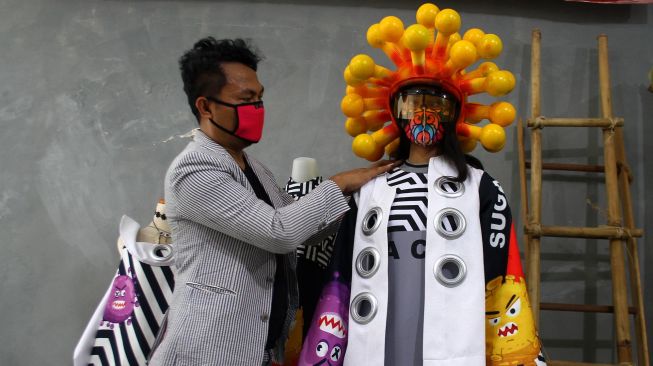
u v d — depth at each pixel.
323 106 2.46
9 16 2.58
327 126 2.45
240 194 1.38
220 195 1.37
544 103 2.39
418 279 1.45
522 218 2.33
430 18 1.57
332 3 2.51
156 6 2.56
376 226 1.50
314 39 2.50
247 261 1.40
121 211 2.44
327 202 1.44
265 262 1.44
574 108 2.38
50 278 2.41
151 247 1.85
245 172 1.55
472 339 1.38
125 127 2.49
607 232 2.04
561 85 2.40
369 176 1.57
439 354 1.37
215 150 1.45
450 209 1.48
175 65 2.52
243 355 1.33
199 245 1.40
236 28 2.53
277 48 2.51
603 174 2.35
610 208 2.09
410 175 1.57
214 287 1.35
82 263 2.42
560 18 2.44
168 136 2.48
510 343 1.41
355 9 2.50
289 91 2.48
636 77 2.39
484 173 1.56
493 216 1.50
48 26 2.57
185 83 1.53
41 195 2.46
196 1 2.55
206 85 1.48
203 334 1.30
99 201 2.45
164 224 1.93
